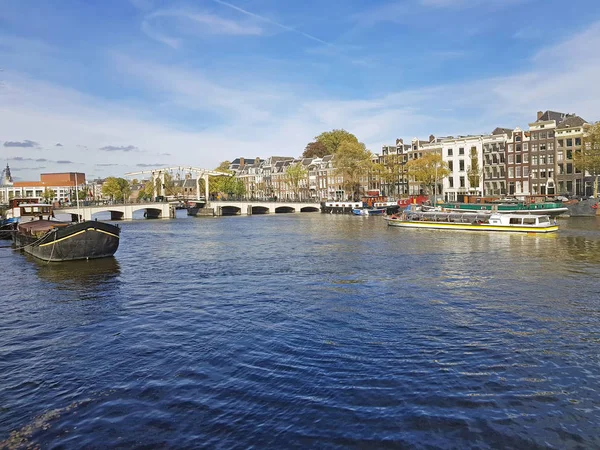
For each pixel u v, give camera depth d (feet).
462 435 34.81
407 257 117.50
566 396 40.29
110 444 34.53
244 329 59.11
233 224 257.14
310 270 100.78
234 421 37.06
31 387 43.88
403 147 379.14
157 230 222.48
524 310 66.13
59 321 64.85
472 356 49.01
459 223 186.60
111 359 50.11
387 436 34.71
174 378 44.88
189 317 65.26
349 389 41.86
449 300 72.54
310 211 391.86
